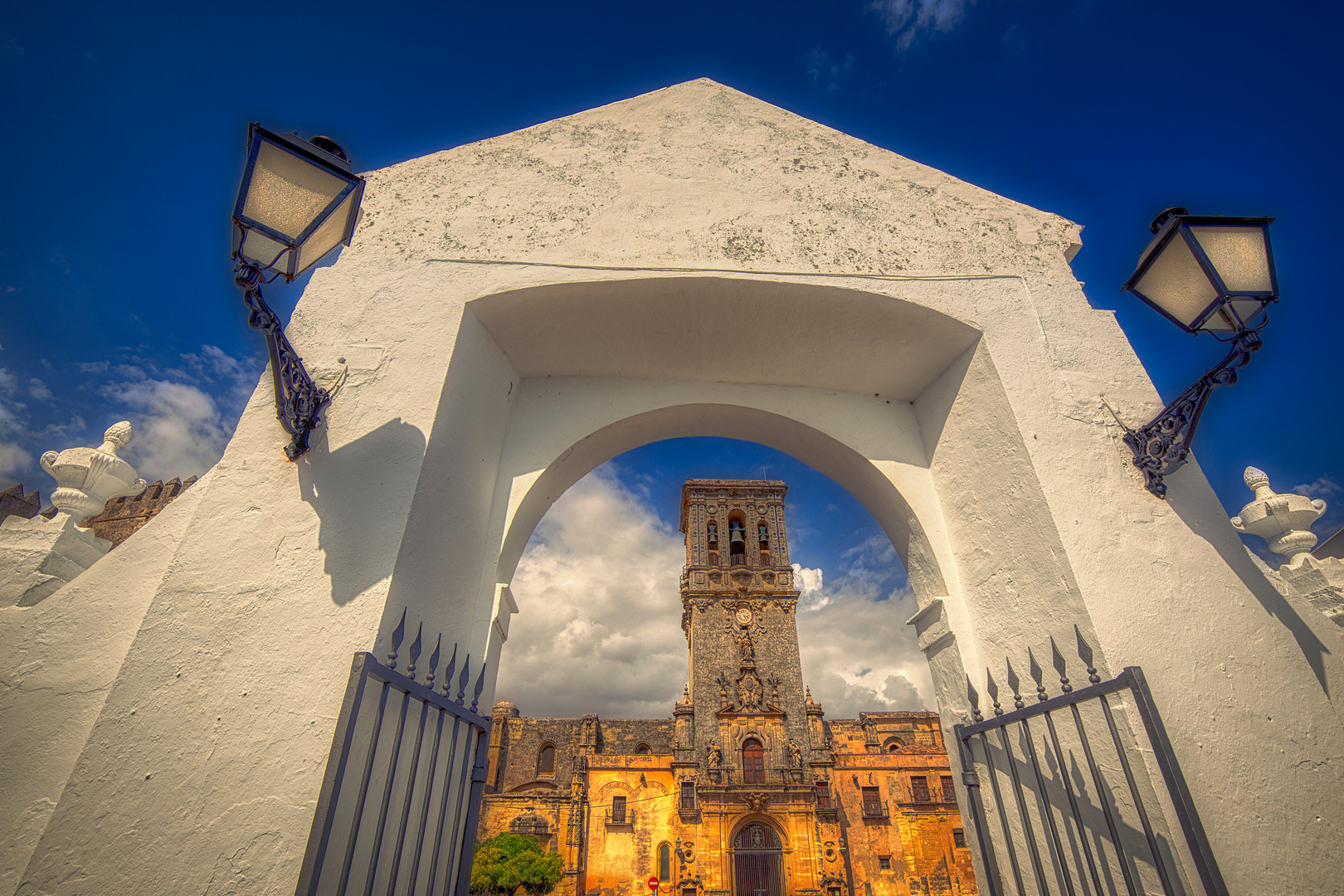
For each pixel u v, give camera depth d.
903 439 4.24
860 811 29.80
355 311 3.20
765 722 29.42
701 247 3.63
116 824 2.02
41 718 2.29
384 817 2.11
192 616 2.36
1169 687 2.57
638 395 4.30
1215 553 2.95
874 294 3.58
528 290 3.42
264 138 2.14
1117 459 3.17
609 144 4.11
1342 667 2.74
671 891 27.22
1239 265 2.49
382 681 2.25
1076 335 3.59
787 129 4.34
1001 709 3.25
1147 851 2.35
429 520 2.82
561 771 37.66
